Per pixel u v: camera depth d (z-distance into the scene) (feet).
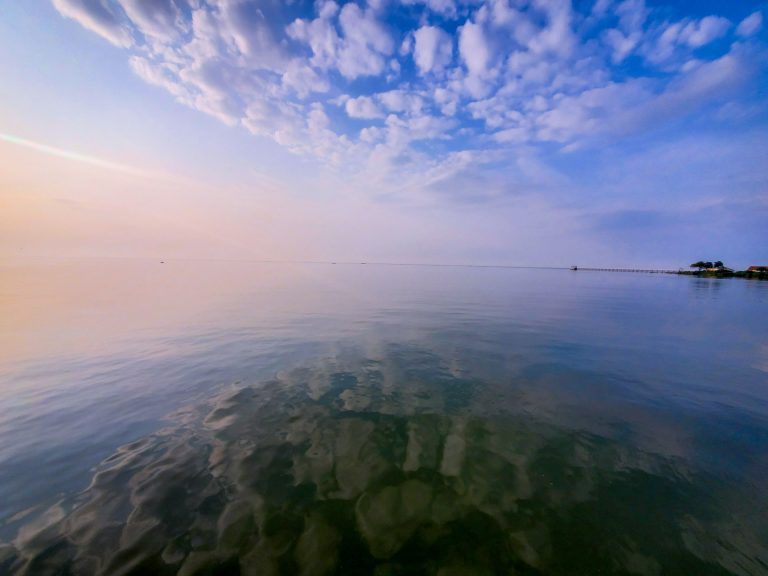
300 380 30.66
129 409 24.75
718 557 12.84
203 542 13.16
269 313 65.72
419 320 59.82
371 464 18.29
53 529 13.70
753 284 167.32
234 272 210.79
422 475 17.40
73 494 15.81
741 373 33.06
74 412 24.29
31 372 32.48
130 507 14.94
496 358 37.55
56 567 11.96
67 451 19.39
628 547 13.26
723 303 87.15
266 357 37.47
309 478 17.08
